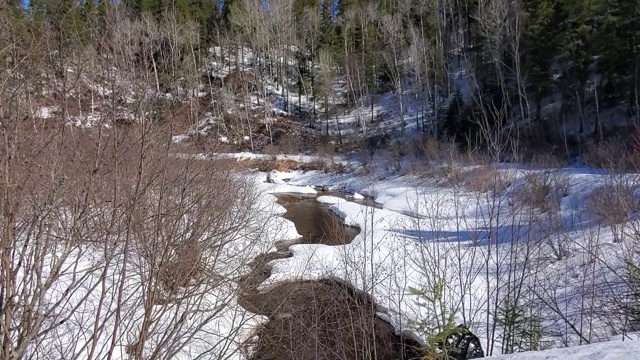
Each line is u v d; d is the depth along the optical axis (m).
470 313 6.77
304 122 35.44
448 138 26.17
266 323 7.41
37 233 2.81
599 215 10.02
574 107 23.97
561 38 23.66
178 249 4.16
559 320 6.86
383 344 6.98
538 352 2.82
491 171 11.84
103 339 4.58
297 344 6.82
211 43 40.22
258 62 42.31
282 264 10.20
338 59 39.56
